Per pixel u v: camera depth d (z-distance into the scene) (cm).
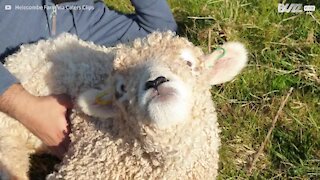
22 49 74
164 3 77
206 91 60
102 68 71
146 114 54
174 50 57
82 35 78
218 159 69
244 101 80
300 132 76
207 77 60
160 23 77
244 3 94
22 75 72
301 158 74
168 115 53
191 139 58
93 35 78
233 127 77
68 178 64
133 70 57
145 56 57
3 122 71
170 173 60
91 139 64
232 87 81
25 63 72
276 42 87
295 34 88
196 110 57
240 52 63
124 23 79
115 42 78
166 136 56
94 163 63
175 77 54
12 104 66
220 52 62
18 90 67
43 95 70
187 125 57
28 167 72
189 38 87
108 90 59
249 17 91
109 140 62
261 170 73
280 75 82
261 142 76
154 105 53
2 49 75
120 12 86
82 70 70
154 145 57
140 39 60
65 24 77
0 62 70
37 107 66
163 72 54
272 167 73
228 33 87
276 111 78
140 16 78
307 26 89
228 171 73
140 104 54
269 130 75
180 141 57
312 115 78
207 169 64
